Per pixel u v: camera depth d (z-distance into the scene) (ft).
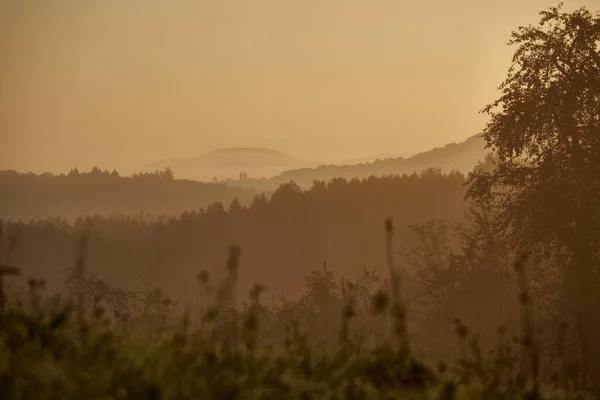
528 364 68.74
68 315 61.93
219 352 59.21
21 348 50.93
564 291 463.83
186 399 44.47
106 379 45.19
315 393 49.47
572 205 454.40
